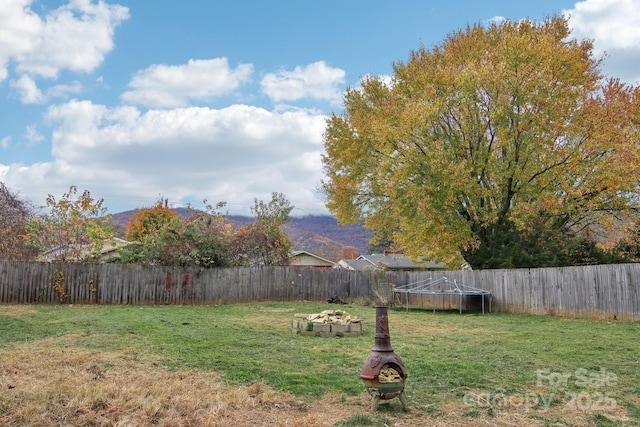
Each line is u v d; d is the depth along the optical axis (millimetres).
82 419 4691
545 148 20375
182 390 5848
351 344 10148
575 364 8133
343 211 27766
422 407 5496
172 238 22016
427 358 8531
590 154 20047
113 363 7273
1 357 7422
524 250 21531
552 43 21828
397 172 21719
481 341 10969
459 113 22156
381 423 4930
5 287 17891
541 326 14359
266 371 7137
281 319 15305
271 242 26031
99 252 22219
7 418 4598
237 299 22266
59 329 11094
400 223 25578
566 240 21328
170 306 19984
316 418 4977
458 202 22391
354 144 25375
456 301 22281
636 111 20547
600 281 16281
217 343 9648
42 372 6445
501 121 20844
